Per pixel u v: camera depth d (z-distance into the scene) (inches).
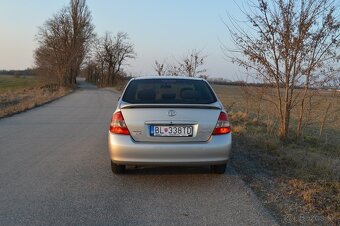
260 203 180.7
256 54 327.9
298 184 209.2
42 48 2637.8
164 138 203.0
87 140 373.7
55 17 2591.0
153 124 203.6
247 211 170.2
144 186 209.0
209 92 231.6
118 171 230.7
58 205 178.1
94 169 249.1
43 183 215.3
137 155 201.8
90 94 1669.5
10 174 235.9
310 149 344.8
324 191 199.0
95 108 826.8
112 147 205.2
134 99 221.6
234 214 166.6
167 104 206.2
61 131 441.4
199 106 206.1
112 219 160.9
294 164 259.1
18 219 160.9
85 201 183.9
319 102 354.9
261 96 373.1
